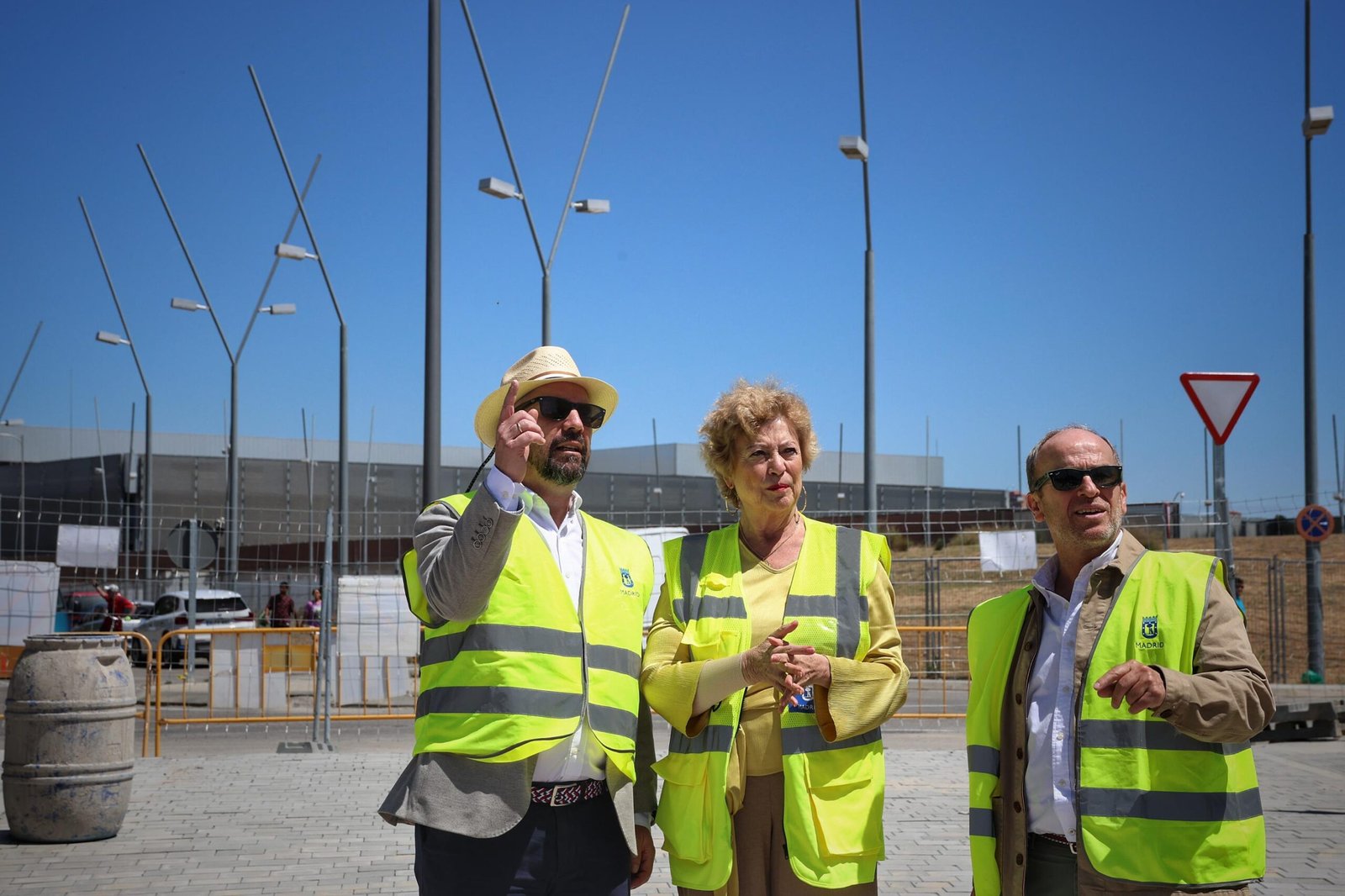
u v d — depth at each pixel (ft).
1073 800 11.32
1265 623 73.67
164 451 264.93
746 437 13.53
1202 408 29.19
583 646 12.42
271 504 148.56
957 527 53.01
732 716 12.73
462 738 11.73
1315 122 60.59
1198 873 10.85
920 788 31.12
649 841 13.42
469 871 11.68
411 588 12.44
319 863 23.21
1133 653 11.39
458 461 282.56
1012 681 12.16
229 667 48.21
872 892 12.59
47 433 256.11
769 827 12.76
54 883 21.76
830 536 13.62
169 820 27.25
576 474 12.90
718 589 13.47
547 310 61.31
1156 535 45.83
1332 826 26.25
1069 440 12.07
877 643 13.14
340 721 46.47
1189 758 11.07
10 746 25.11
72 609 63.93
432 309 47.32
